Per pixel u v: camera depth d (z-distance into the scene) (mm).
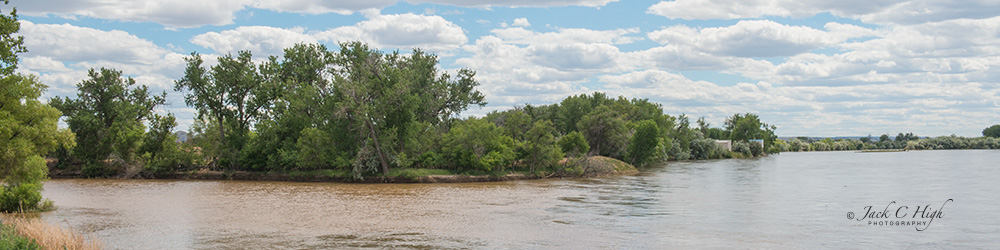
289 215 38344
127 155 77250
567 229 32281
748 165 111875
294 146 72938
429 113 81375
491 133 73688
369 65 72000
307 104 71938
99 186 62531
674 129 148625
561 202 45500
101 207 42562
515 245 27828
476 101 86938
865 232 30719
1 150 31844
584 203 44656
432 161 72312
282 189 58906
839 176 76188
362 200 47812
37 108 34594
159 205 44031
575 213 38812
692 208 41125
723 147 166875
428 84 80938
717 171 89625
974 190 54312
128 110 81188
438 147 76875
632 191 54719
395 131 69562
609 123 111000
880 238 28984
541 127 74562
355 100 68625
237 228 32938
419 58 83688
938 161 130875
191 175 74000
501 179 69688
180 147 76312
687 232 31000
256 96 75812
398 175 67188
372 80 70688
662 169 96375
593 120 111875
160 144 76812
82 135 78125
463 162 70812
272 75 76875
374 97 71812
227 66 75062
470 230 32156
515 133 83250
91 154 78062
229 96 75500
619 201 45906
